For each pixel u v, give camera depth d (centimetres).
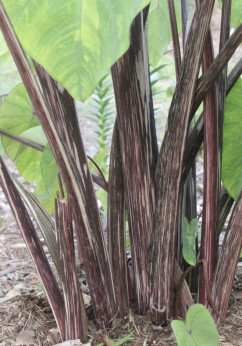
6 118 78
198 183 161
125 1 38
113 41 38
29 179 94
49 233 63
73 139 58
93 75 38
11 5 39
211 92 58
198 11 53
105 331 67
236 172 69
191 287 78
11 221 141
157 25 92
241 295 77
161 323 67
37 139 74
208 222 64
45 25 39
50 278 64
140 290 68
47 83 56
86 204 59
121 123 61
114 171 65
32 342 69
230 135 68
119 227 67
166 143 59
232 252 64
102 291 65
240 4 76
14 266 103
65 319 64
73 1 38
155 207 63
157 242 64
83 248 62
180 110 57
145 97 60
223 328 67
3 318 76
